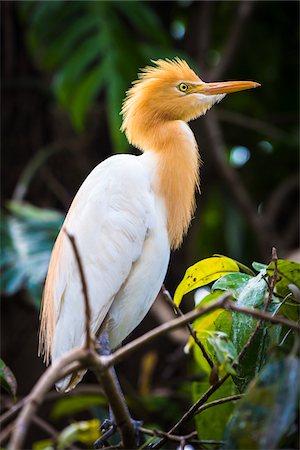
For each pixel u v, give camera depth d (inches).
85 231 260.5
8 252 394.0
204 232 558.3
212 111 502.9
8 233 406.0
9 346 434.6
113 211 262.2
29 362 433.7
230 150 584.7
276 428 159.2
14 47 479.5
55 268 263.7
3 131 467.2
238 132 581.0
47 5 468.4
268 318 160.4
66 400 378.6
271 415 161.2
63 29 474.0
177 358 427.5
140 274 261.4
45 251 397.1
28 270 383.9
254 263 214.5
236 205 537.3
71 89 453.7
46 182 463.8
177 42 535.8
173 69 289.3
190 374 453.7
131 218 260.5
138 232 259.9
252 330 200.1
